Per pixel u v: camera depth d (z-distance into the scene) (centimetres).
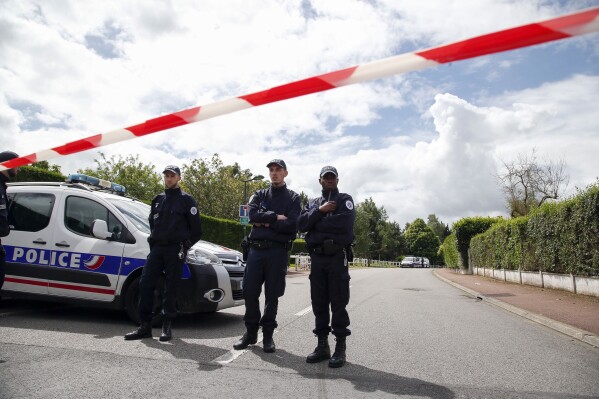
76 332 496
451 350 482
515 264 1644
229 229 2009
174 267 491
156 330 536
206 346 456
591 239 993
